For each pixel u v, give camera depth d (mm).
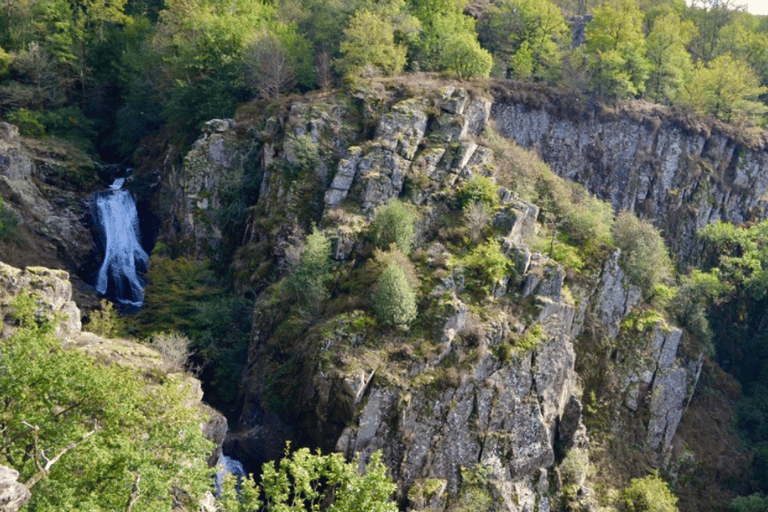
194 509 36125
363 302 63219
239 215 80375
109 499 30156
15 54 99625
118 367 40312
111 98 106750
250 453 61500
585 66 96500
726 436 77625
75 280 81125
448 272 65250
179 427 36031
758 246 93188
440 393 58688
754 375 87500
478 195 72438
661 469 71562
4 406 31828
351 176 74375
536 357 63156
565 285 70375
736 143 98375
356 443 55906
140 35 108375
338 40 95562
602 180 93250
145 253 90000
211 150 81812
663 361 74000
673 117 95812
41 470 27516
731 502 70688
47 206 83562
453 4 105312
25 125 91562
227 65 90188
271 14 107625
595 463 68188
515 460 61188
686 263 93062
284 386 62219
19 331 35219
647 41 107875
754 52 119938
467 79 89312
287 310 66500
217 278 78188
